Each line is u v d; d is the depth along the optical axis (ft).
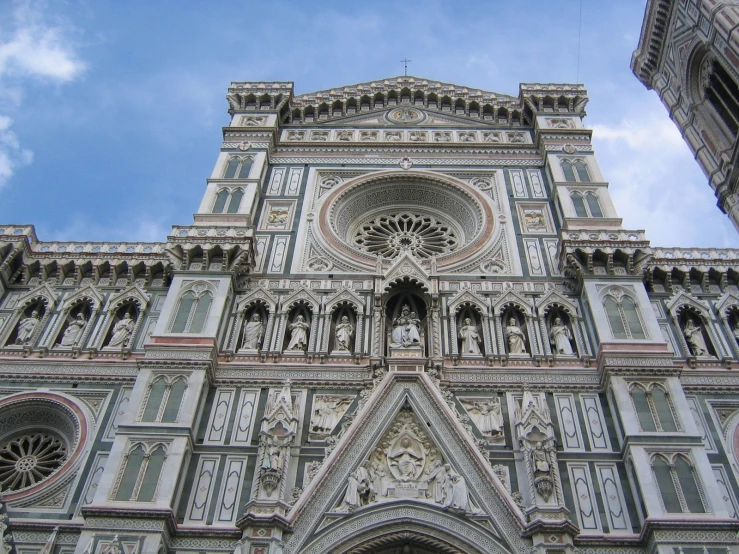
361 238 136.56
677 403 94.58
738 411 99.81
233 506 87.10
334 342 109.19
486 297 114.52
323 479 88.28
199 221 124.98
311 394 100.32
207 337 103.55
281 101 157.28
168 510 82.38
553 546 80.23
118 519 81.87
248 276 117.70
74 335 110.63
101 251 122.83
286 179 140.87
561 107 155.94
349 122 158.71
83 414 98.99
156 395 96.37
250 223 125.59
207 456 92.48
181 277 113.29
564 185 133.39
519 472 90.17
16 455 99.50
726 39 133.90
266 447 90.17
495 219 130.31
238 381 101.76
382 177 140.46
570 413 97.55
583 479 89.71
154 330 106.01
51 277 120.06
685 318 114.73
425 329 111.65
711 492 84.58
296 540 82.69
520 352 105.91
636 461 88.02
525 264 121.08
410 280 114.62
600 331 104.47
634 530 84.17
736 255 122.31
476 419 97.09
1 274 116.57
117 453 88.89
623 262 115.55
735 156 132.46
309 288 115.55
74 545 83.71
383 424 94.79
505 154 146.30
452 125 156.46
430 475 90.38
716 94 143.74
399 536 84.07
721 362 105.91
